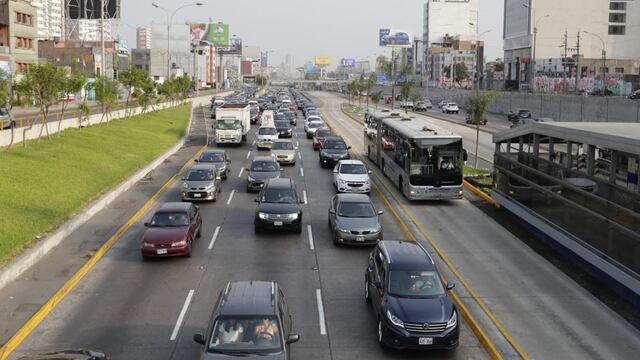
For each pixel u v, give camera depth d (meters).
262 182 33.91
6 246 21.00
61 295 18.25
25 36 83.06
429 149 31.22
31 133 40.34
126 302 17.80
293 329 16.03
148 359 14.21
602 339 15.61
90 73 122.88
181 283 19.50
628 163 17.61
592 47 145.25
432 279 16.03
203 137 61.50
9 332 15.50
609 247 18.62
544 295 18.77
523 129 25.98
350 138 64.12
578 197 20.83
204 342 12.73
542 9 145.88
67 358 11.94
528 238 25.45
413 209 30.75
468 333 16.03
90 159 38.06
